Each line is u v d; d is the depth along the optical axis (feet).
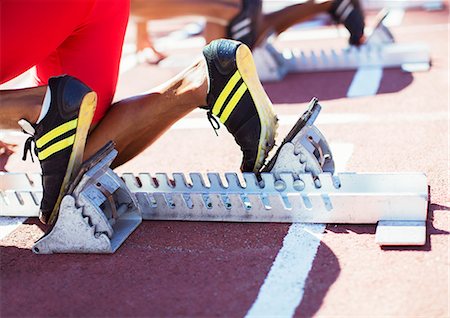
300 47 11.46
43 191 5.67
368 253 5.29
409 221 5.49
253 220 5.77
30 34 5.44
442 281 4.96
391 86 8.72
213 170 6.77
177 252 5.50
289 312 4.82
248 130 5.74
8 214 6.19
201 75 5.82
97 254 5.56
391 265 5.15
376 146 6.97
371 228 5.57
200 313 4.87
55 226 5.54
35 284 5.29
